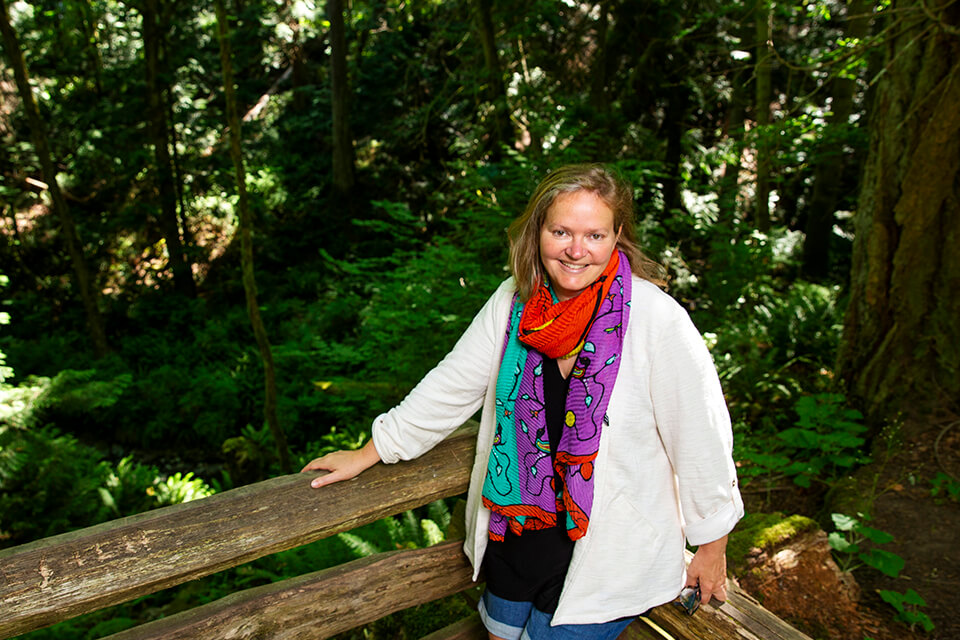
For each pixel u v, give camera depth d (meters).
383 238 14.73
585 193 1.18
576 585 1.29
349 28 16.45
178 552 1.19
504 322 1.36
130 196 14.77
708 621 1.42
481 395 1.43
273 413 5.43
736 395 5.45
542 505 1.30
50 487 6.19
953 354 4.10
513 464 1.31
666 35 10.93
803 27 11.62
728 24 10.81
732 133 10.10
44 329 12.21
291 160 17.00
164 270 13.69
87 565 1.11
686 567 1.44
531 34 10.22
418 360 5.31
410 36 16.03
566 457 1.24
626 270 1.24
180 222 14.73
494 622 1.47
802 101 5.14
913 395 4.21
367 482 1.43
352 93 16.89
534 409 1.28
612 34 11.45
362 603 1.45
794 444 4.01
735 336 5.99
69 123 13.82
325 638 1.41
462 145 12.13
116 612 4.45
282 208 15.80
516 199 6.47
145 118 12.90
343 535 3.19
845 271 11.72
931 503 3.59
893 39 4.23
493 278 5.42
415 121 15.79
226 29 4.64
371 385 6.21
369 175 16.47
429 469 1.52
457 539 1.61
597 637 1.34
